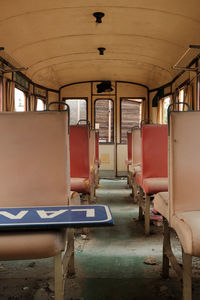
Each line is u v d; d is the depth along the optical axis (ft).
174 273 7.93
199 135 6.11
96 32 20.33
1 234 4.95
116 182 28.60
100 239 11.03
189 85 21.61
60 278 5.14
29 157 6.13
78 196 7.87
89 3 15.89
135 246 10.20
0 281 7.53
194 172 6.10
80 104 39.45
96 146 25.50
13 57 21.77
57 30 19.62
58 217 4.84
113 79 33.04
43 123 6.12
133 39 21.70
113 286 7.22
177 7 15.98
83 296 6.75
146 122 33.55
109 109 35.63
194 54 20.07
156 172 11.61
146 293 6.87
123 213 15.20
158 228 12.48
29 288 7.14
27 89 26.40
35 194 6.11
